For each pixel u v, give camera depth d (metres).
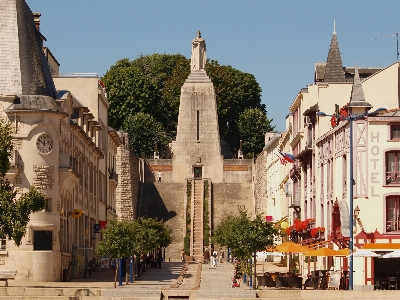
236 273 77.88
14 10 80.62
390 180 76.50
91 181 104.25
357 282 74.69
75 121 97.12
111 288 67.81
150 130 182.62
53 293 61.47
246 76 197.75
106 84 186.75
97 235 106.75
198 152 168.75
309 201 95.88
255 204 149.38
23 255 76.12
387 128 76.69
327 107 91.94
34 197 62.91
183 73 194.88
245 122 191.38
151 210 150.50
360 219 76.25
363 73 100.94
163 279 85.12
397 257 70.88
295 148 107.88
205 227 144.25
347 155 78.50
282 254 81.88
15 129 77.50
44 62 84.50
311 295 61.91
